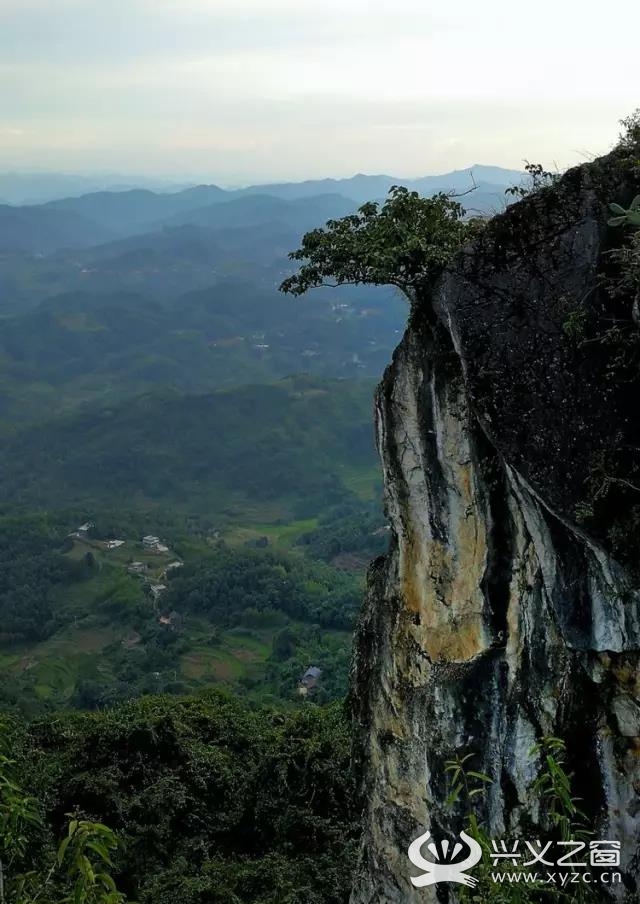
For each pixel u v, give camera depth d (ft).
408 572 31.27
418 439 29.50
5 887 24.31
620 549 22.90
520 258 25.57
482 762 28.22
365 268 30.01
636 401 23.47
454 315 26.37
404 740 31.76
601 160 25.26
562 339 24.66
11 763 24.47
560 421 24.32
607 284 24.23
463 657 28.76
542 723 26.25
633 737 24.06
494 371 25.43
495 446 25.46
